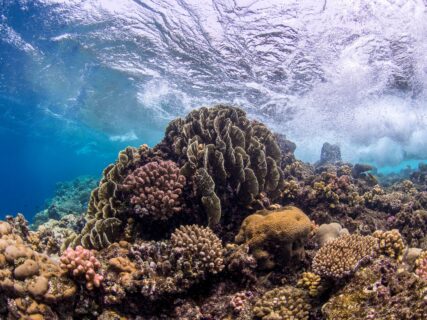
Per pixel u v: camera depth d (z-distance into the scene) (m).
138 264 5.26
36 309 4.23
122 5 15.47
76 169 78.94
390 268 4.19
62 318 4.55
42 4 15.77
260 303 4.88
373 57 16.86
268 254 5.54
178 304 5.08
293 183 9.08
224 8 14.62
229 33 15.82
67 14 16.25
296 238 5.49
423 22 15.05
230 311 4.98
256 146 7.52
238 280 5.42
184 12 15.18
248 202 6.88
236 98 21.59
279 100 21.20
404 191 12.97
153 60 18.98
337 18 14.80
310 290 4.89
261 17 14.90
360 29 15.25
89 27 17.02
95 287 4.86
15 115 33.62
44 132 40.59
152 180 6.45
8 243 4.62
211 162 6.96
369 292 3.98
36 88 25.00
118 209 6.52
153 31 16.66
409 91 19.95
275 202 8.74
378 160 38.81
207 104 23.20
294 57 16.80
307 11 14.59
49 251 7.02
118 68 20.64
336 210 8.75
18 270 4.28
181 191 6.43
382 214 9.55
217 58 17.52
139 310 5.04
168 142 8.03
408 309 3.37
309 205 8.91
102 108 28.19
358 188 11.20
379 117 23.58
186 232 5.59
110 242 6.17
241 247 5.58
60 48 19.12
